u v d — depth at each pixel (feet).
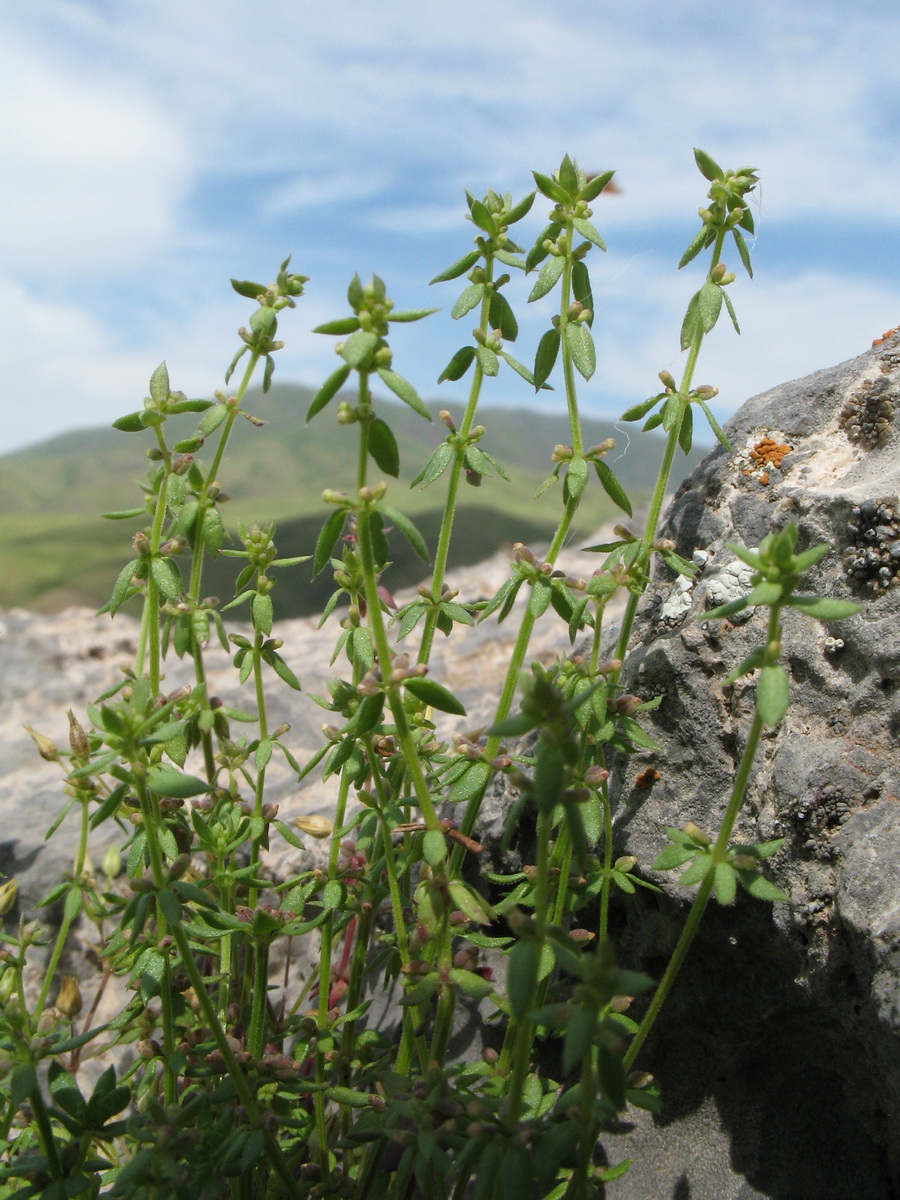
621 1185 0.53
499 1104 0.39
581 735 0.48
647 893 0.54
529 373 0.50
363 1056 0.52
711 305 0.49
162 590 0.49
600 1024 0.32
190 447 0.50
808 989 0.46
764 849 0.40
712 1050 0.53
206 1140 0.42
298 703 0.94
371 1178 0.47
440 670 1.00
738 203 0.49
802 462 0.57
